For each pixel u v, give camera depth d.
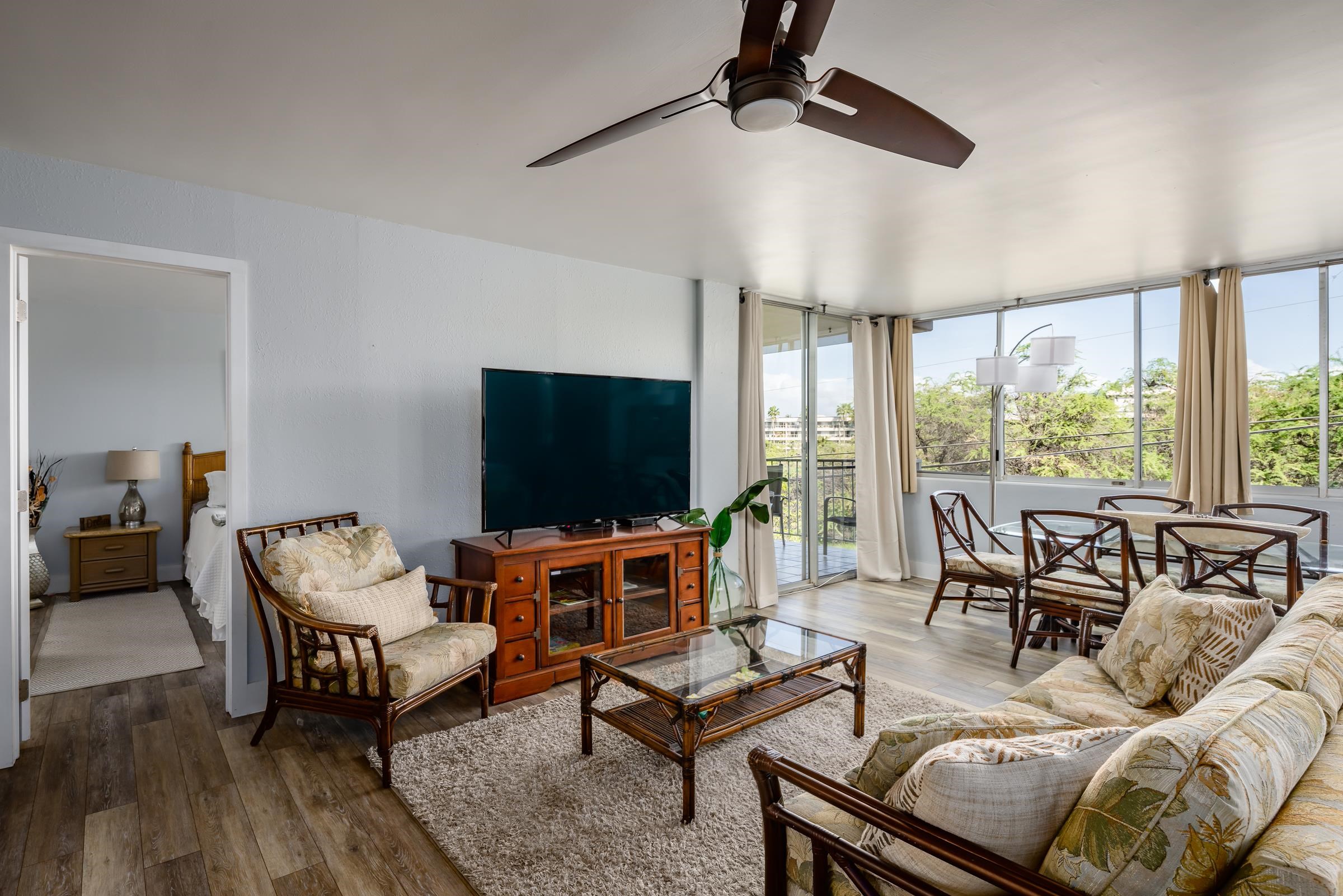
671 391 4.17
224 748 2.70
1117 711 2.08
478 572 3.33
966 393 5.74
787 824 1.34
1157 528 3.07
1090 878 0.95
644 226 3.45
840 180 2.82
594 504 3.80
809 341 5.63
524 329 3.88
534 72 2.00
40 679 3.40
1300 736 1.05
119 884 1.89
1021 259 4.08
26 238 2.54
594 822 2.18
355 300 3.30
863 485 5.88
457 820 2.19
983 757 1.08
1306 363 4.09
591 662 2.59
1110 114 2.23
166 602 4.94
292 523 3.06
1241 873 0.81
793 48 1.46
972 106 2.18
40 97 2.13
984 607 4.85
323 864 1.98
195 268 2.90
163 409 5.64
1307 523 3.59
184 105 2.19
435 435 3.57
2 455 2.51
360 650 2.50
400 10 1.69
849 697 3.21
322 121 2.30
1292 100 2.13
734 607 4.61
